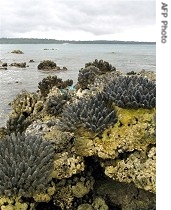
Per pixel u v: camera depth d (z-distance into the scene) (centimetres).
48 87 1349
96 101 618
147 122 567
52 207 563
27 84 2642
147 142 551
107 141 561
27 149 558
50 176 535
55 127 619
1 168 533
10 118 900
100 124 578
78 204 564
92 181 576
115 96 609
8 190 505
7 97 1956
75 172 550
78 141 570
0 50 12544
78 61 5728
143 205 554
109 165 558
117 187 578
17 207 503
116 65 4006
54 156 559
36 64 5406
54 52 10612
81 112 597
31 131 640
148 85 638
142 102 587
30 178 515
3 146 584
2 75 3441
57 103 779
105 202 579
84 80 1007
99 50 12412
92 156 580
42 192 522
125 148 552
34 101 922
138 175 529
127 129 566
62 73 3616
